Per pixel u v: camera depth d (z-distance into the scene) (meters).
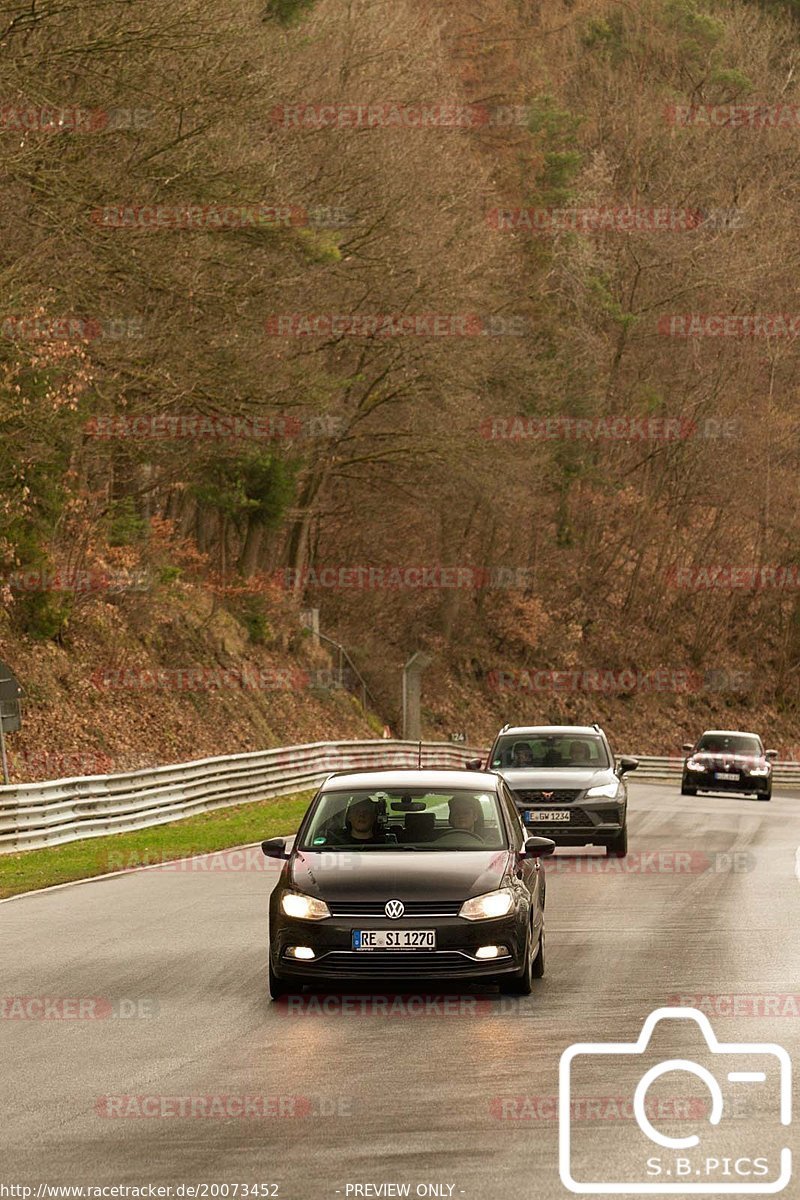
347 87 84.19
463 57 125.44
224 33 56.19
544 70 136.25
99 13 53.66
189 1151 13.83
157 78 57.50
